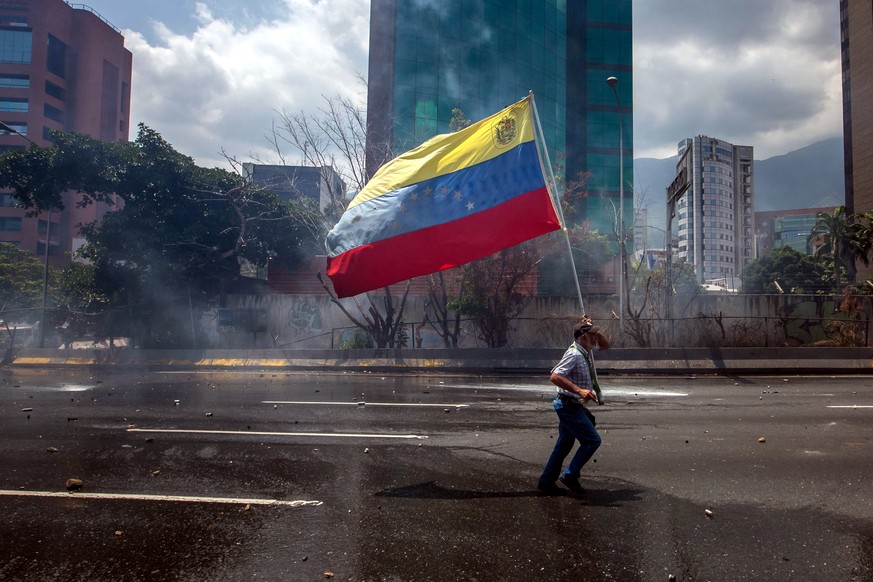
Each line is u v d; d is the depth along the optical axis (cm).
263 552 420
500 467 643
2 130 7388
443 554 414
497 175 699
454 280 2088
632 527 462
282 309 2291
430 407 1041
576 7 5441
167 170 2198
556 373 546
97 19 8181
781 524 468
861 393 1216
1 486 580
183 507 516
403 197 711
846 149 7238
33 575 387
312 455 696
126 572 391
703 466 641
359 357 1761
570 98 5306
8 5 7462
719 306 2164
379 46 4147
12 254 5806
